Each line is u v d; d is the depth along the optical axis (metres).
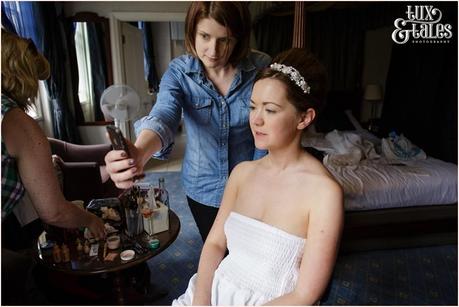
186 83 1.11
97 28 3.84
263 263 0.77
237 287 0.78
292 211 0.78
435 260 2.25
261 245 0.78
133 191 1.66
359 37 3.97
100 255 1.40
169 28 6.50
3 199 0.95
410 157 2.72
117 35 3.92
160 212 1.56
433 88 3.09
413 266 2.19
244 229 0.81
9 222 1.62
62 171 2.20
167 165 4.50
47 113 3.62
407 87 3.55
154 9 3.91
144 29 6.11
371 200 2.19
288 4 3.54
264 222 0.81
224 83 1.11
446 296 1.92
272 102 0.73
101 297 1.52
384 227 2.30
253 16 3.79
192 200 1.28
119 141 0.72
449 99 2.88
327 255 0.71
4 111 0.92
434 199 2.24
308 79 0.73
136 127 0.99
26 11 3.15
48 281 1.49
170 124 0.99
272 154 0.83
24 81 1.01
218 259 0.92
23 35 3.10
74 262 1.35
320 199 0.74
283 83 0.72
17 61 0.98
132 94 2.26
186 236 2.52
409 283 2.03
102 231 1.42
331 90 4.10
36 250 1.45
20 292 1.01
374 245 2.31
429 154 3.14
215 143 1.17
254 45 3.98
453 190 2.25
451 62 2.86
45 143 1.01
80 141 3.94
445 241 2.38
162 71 6.70
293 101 0.73
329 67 4.01
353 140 2.95
